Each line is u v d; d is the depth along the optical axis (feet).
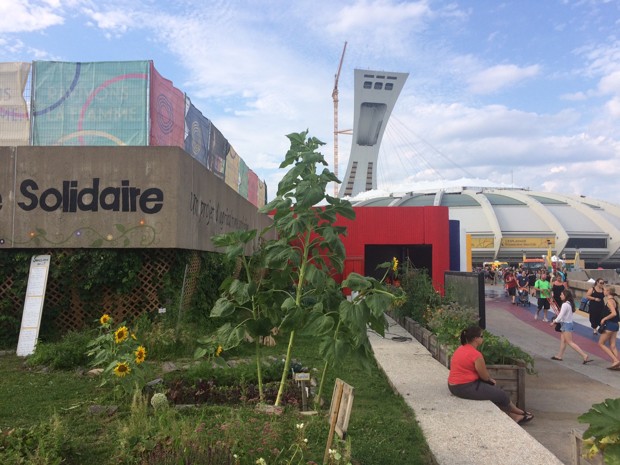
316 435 15.88
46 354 26.66
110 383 22.09
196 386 21.26
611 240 398.83
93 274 33.22
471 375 21.70
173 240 33.76
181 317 33.53
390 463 14.78
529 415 22.13
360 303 17.17
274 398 20.40
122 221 33.94
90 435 16.02
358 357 17.78
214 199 44.29
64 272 33.40
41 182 34.09
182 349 29.66
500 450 15.79
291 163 19.69
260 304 19.75
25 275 33.60
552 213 412.77
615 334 35.24
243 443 13.43
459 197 437.58
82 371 24.94
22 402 19.79
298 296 19.01
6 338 32.48
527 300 84.43
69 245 33.68
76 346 27.40
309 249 19.90
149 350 28.63
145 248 34.27
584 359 37.35
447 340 29.50
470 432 17.42
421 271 51.31
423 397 21.86
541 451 15.72
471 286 35.70
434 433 17.31
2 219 33.78
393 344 35.76
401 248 87.20
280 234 20.18
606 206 435.53
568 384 30.50
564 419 23.03
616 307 35.29
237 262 47.88
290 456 13.85
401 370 27.07
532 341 48.60
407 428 17.69
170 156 34.27
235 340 18.10
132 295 33.96
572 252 394.11
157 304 34.04
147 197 34.01
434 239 77.82
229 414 17.38
